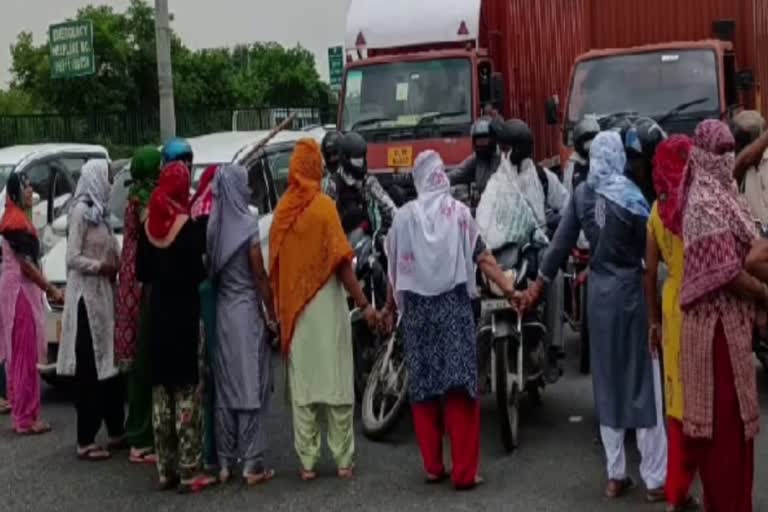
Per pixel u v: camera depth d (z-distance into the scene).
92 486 6.18
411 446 6.65
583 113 10.55
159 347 5.82
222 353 5.97
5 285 7.23
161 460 6.00
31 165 11.37
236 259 5.90
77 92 27.00
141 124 24.89
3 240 7.27
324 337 5.96
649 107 10.41
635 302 5.36
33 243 7.22
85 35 18.41
